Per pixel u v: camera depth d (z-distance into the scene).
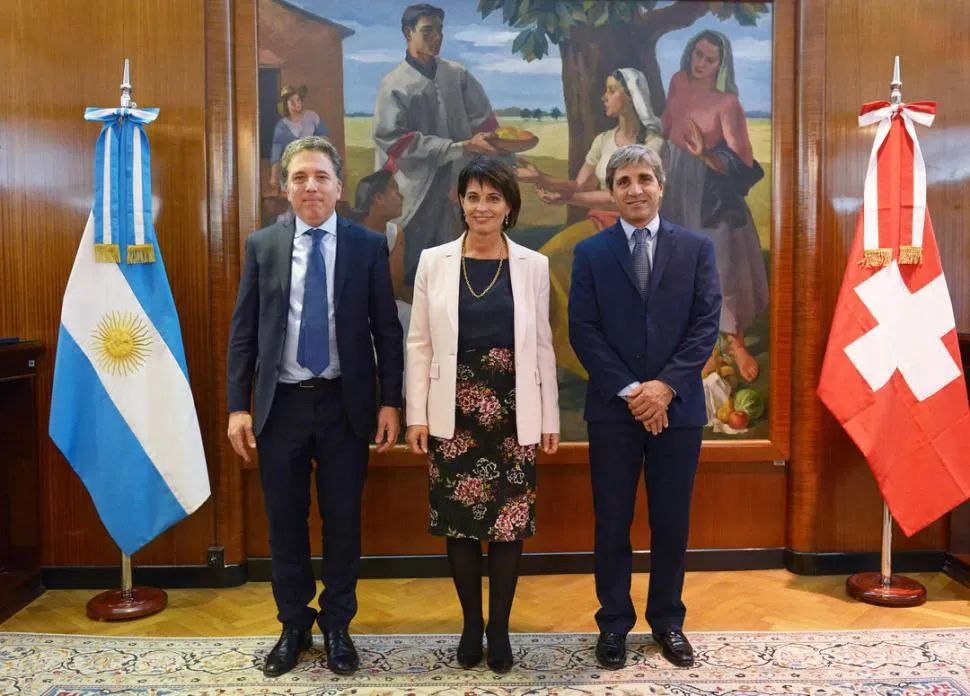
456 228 3.07
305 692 2.14
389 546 3.11
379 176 3.05
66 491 2.96
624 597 2.32
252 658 2.36
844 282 2.87
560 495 3.14
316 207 2.22
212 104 2.94
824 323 3.07
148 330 2.68
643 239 2.30
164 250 2.94
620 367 2.25
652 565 2.35
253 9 2.97
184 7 2.90
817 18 3.02
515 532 2.22
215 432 2.98
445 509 2.24
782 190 3.10
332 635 2.30
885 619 2.66
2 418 2.91
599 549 2.33
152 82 2.91
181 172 2.92
